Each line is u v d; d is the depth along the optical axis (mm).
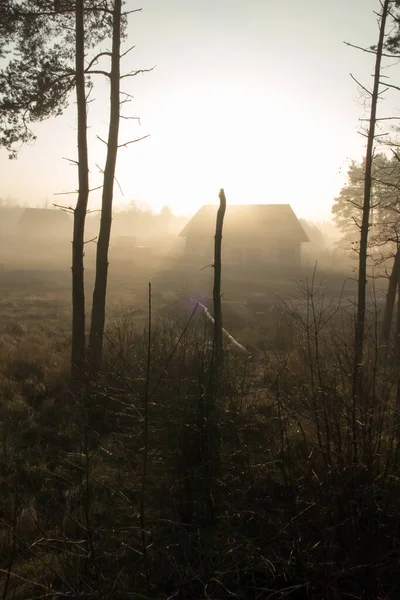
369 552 3820
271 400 6090
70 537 4516
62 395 9109
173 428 4953
